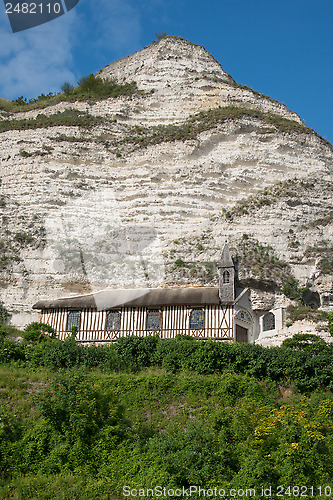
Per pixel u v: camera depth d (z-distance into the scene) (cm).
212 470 2648
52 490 2572
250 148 6222
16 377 3428
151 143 6278
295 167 6194
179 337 4178
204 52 7925
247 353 3681
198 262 5047
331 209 5744
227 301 4575
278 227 5434
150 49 7888
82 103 7131
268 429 2853
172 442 2789
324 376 3581
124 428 2905
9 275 5175
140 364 3778
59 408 2873
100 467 2711
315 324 4491
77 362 3694
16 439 2838
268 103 7250
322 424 2995
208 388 3388
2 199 5878
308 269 5166
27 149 6303
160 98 7181
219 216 5538
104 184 5981
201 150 6191
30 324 4550
